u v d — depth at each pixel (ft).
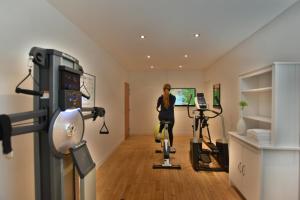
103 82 14.28
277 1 7.52
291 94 7.26
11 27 5.82
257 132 7.94
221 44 13.35
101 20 9.25
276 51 9.03
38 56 4.83
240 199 9.01
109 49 14.48
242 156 8.96
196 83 24.58
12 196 5.92
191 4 7.68
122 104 21.25
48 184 5.12
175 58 17.87
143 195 9.36
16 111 6.03
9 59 5.75
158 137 15.94
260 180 7.41
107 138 15.25
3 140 3.66
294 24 7.80
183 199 9.01
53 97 5.04
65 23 8.91
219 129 17.79
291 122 7.29
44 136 5.12
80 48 10.43
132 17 8.91
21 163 6.30
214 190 9.91
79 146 5.86
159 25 9.86
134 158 15.17
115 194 9.43
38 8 7.03
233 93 14.39
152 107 24.88
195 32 10.90
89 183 5.81
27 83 6.40
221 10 8.22
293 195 7.36
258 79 10.55
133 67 22.82
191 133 24.56
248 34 11.30
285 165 7.35
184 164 13.75
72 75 5.64
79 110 5.95
